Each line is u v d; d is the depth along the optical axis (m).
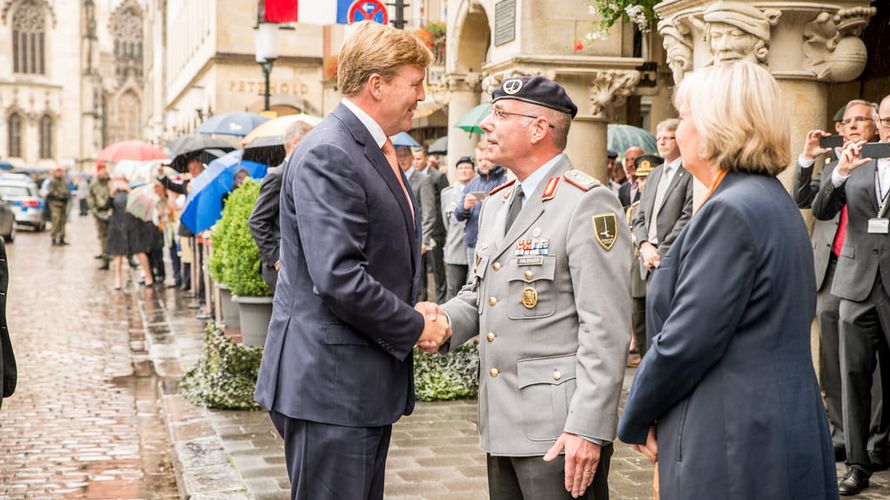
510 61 10.14
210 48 30.52
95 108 88.12
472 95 13.69
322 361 3.10
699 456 2.50
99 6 93.12
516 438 3.14
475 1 12.60
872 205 5.02
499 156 3.24
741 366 2.48
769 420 2.45
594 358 3.00
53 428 7.16
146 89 88.31
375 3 8.89
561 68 10.12
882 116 4.85
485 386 3.25
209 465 5.65
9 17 84.69
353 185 3.04
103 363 9.80
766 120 2.52
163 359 9.70
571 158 10.34
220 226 8.37
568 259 3.10
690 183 6.70
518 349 3.16
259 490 5.12
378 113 3.19
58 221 27.95
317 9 8.90
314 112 29.38
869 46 9.39
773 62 5.96
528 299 3.14
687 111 2.62
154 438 6.88
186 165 15.73
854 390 5.08
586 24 10.18
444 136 21.44
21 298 15.10
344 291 2.95
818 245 5.62
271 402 3.17
